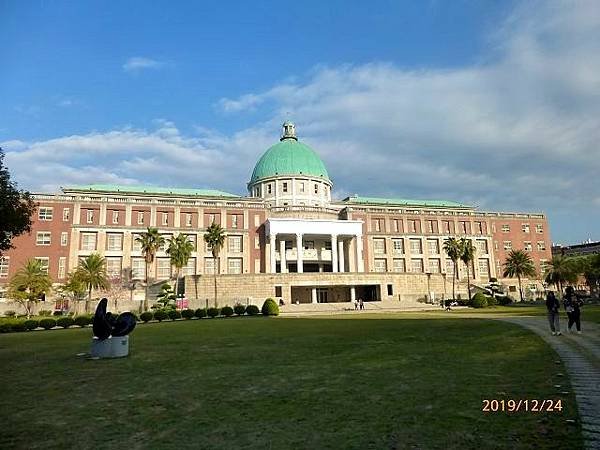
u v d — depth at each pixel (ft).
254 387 39.19
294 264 287.69
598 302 236.22
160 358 58.34
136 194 288.10
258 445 24.77
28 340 95.25
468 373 42.39
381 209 310.24
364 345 66.03
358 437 25.53
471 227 327.67
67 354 66.03
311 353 59.41
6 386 42.16
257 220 288.92
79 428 28.71
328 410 31.19
